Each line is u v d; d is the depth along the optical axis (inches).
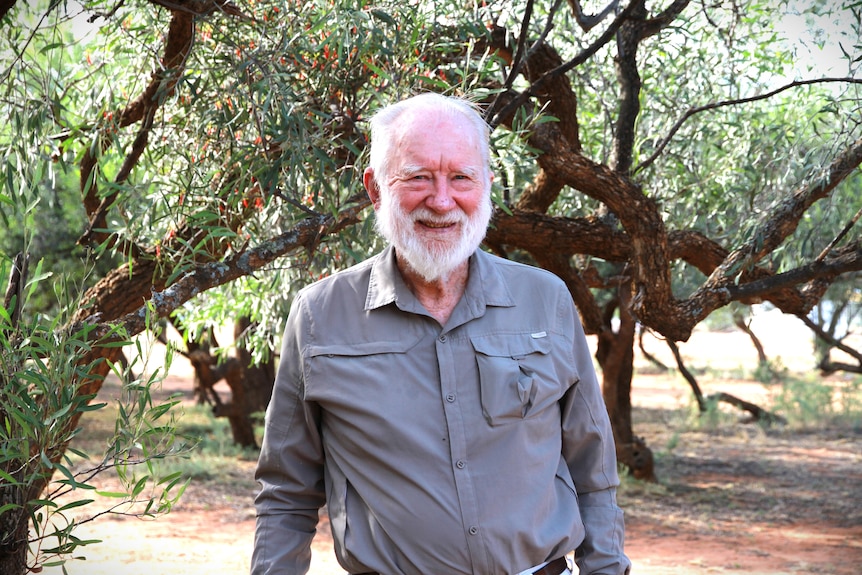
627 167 194.7
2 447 86.2
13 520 96.7
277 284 187.9
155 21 144.2
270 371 621.0
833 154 159.0
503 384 68.4
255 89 117.0
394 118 70.7
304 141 115.6
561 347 71.8
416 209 68.5
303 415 72.8
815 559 355.3
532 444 69.2
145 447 86.4
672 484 511.5
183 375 1030.4
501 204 129.5
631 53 194.9
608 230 186.7
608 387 477.4
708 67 219.1
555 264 237.1
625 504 457.1
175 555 317.1
